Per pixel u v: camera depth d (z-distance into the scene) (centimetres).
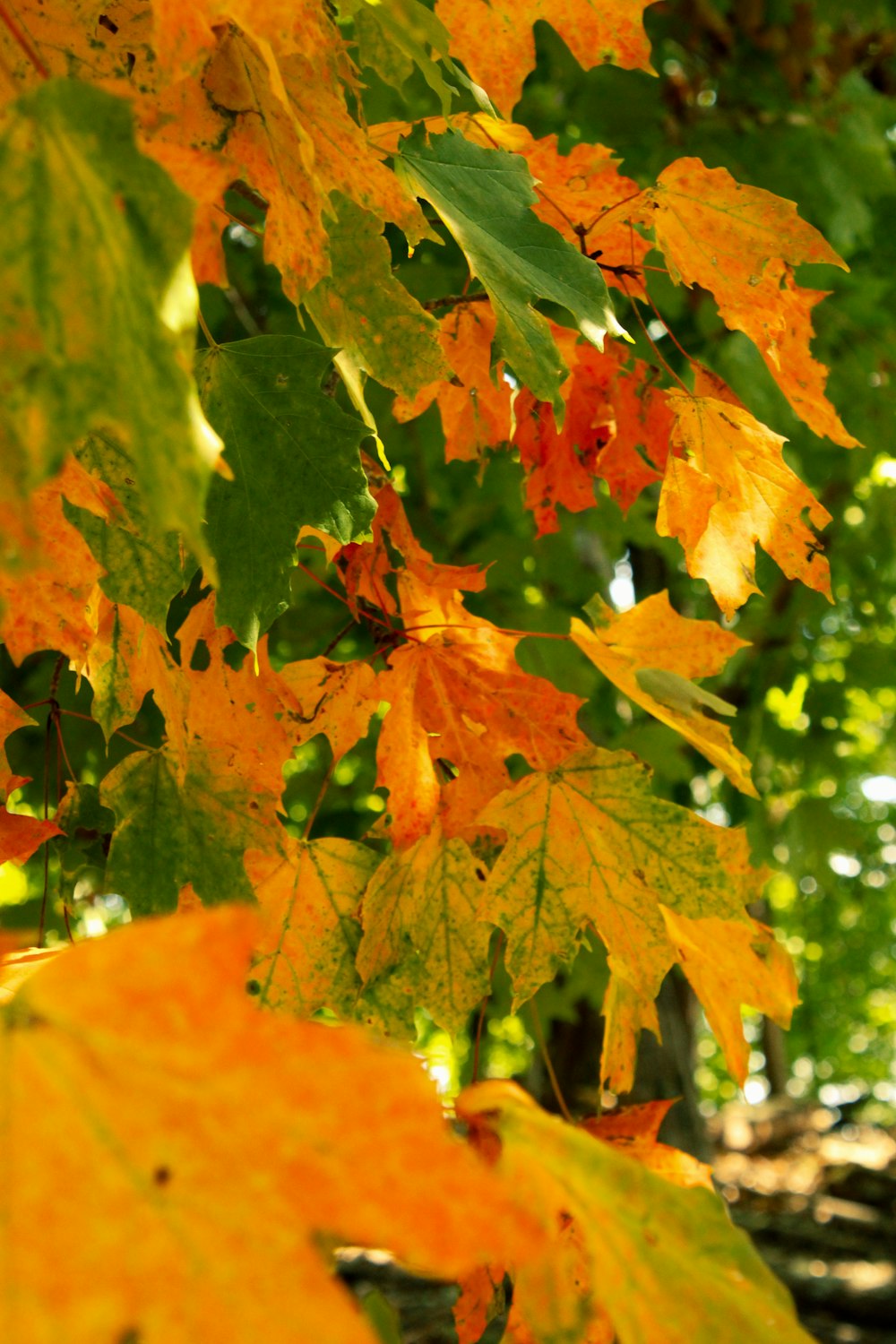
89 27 65
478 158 75
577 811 77
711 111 198
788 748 255
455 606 80
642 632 82
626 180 79
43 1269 38
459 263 153
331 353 72
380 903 77
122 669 75
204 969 43
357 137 69
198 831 76
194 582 108
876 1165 455
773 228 79
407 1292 273
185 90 67
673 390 83
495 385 85
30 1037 42
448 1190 42
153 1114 42
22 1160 40
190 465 49
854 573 259
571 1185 57
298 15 62
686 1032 235
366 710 79
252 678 77
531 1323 57
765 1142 509
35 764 171
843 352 209
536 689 79
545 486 87
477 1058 78
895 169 224
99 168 51
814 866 255
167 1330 38
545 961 77
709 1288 56
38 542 46
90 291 49
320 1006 77
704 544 81
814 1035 847
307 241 70
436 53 75
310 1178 41
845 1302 305
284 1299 39
